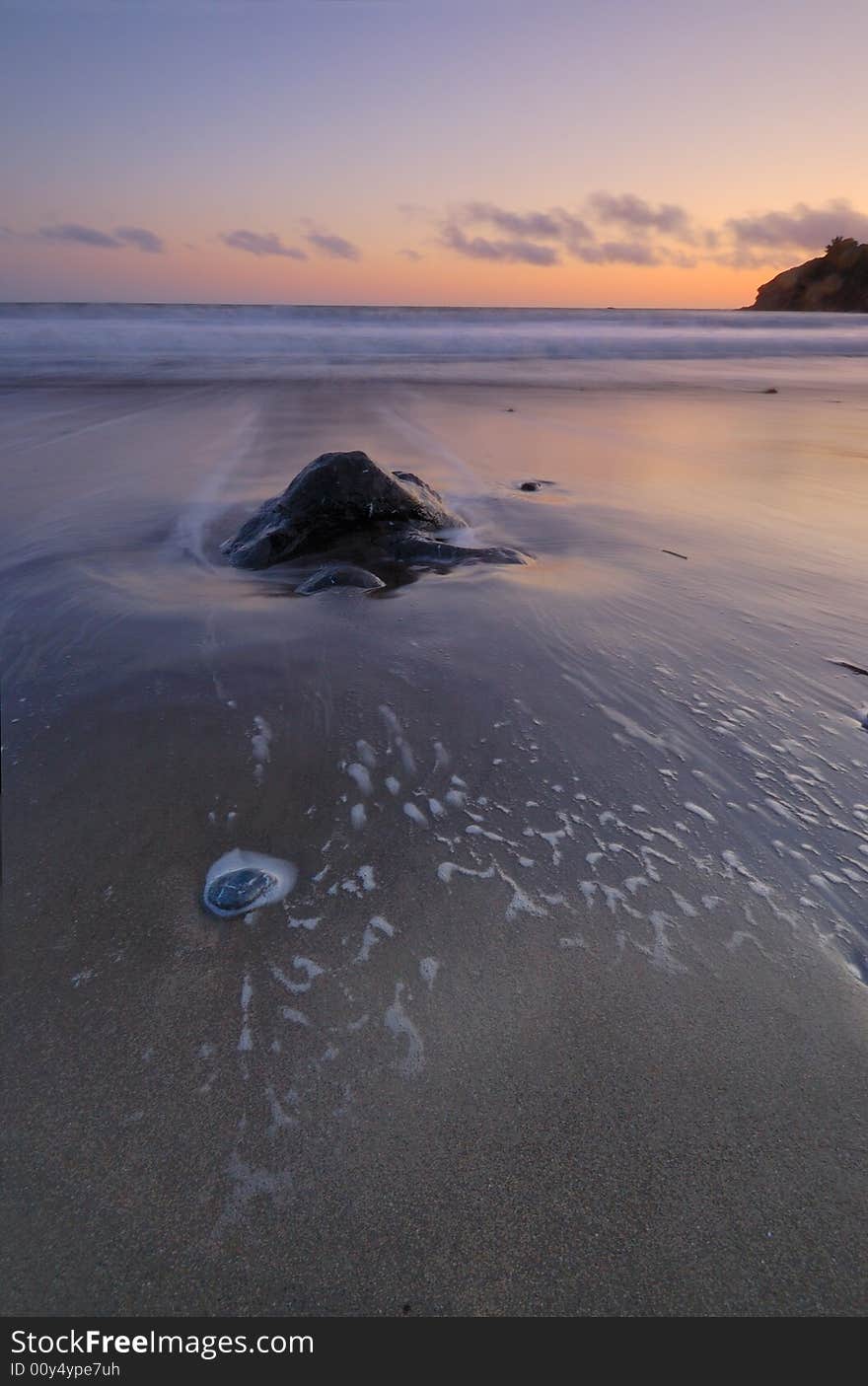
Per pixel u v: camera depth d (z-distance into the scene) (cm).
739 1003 153
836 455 741
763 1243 114
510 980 158
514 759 231
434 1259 112
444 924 171
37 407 946
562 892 181
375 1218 117
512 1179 122
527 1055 142
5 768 220
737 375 1573
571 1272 111
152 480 587
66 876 182
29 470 614
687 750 237
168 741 233
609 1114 132
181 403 1014
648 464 692
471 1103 133
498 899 179
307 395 1138
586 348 2095
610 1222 117
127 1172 122
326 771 222
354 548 425
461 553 415
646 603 355
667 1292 109
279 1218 116
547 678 280
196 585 377
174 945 165
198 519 491
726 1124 131
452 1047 144
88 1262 111
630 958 163
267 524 433
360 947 165
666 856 193
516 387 1317
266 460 669
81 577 375
